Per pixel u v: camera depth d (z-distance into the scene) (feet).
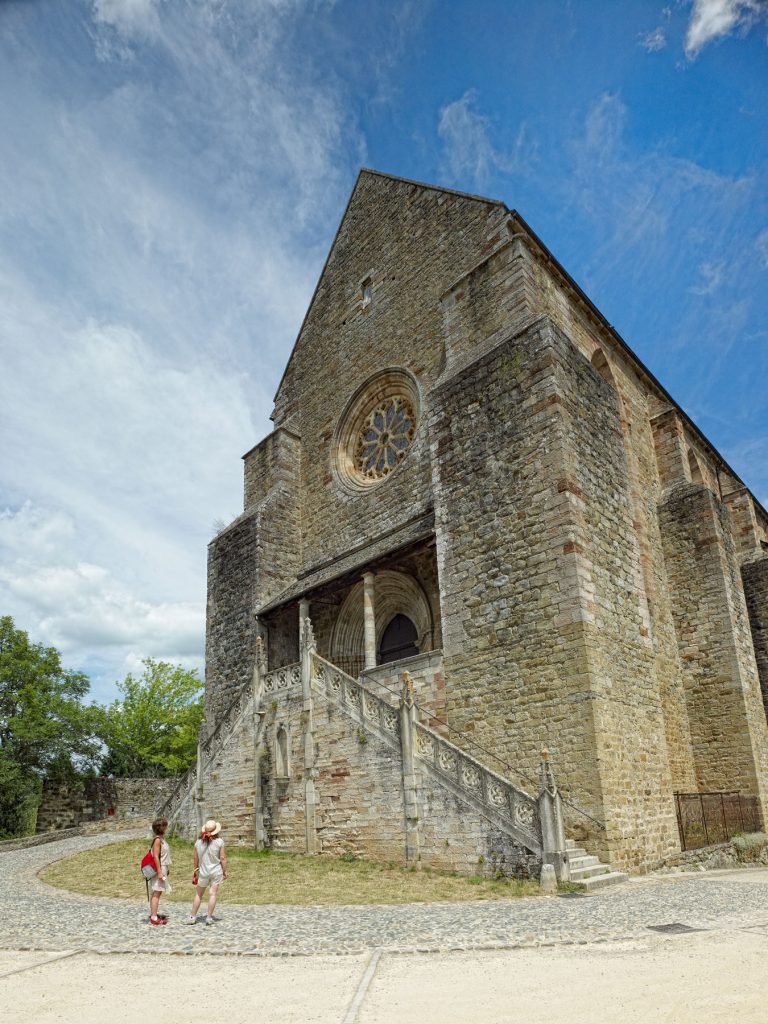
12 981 21.39
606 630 51.11
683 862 50.14
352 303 91.76
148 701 183.73
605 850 43.86
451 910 33.40
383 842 50.52
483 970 21.16
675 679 69.62
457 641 56.34
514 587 53.36
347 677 57.06
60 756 117.19
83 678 127.65
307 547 88.17
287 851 59.26
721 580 71.00
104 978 21.56
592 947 23.77
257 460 96.63
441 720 56.13
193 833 70.33
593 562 52.19
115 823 100.83
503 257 65.72
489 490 57.11
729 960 21.31
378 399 85.66
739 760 65.77
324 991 19.45
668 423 81.66
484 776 44.78
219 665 86.38
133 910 36.60
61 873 57.11
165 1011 18.08
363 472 85.87
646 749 51.29
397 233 86.94
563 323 68.33
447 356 68.49
